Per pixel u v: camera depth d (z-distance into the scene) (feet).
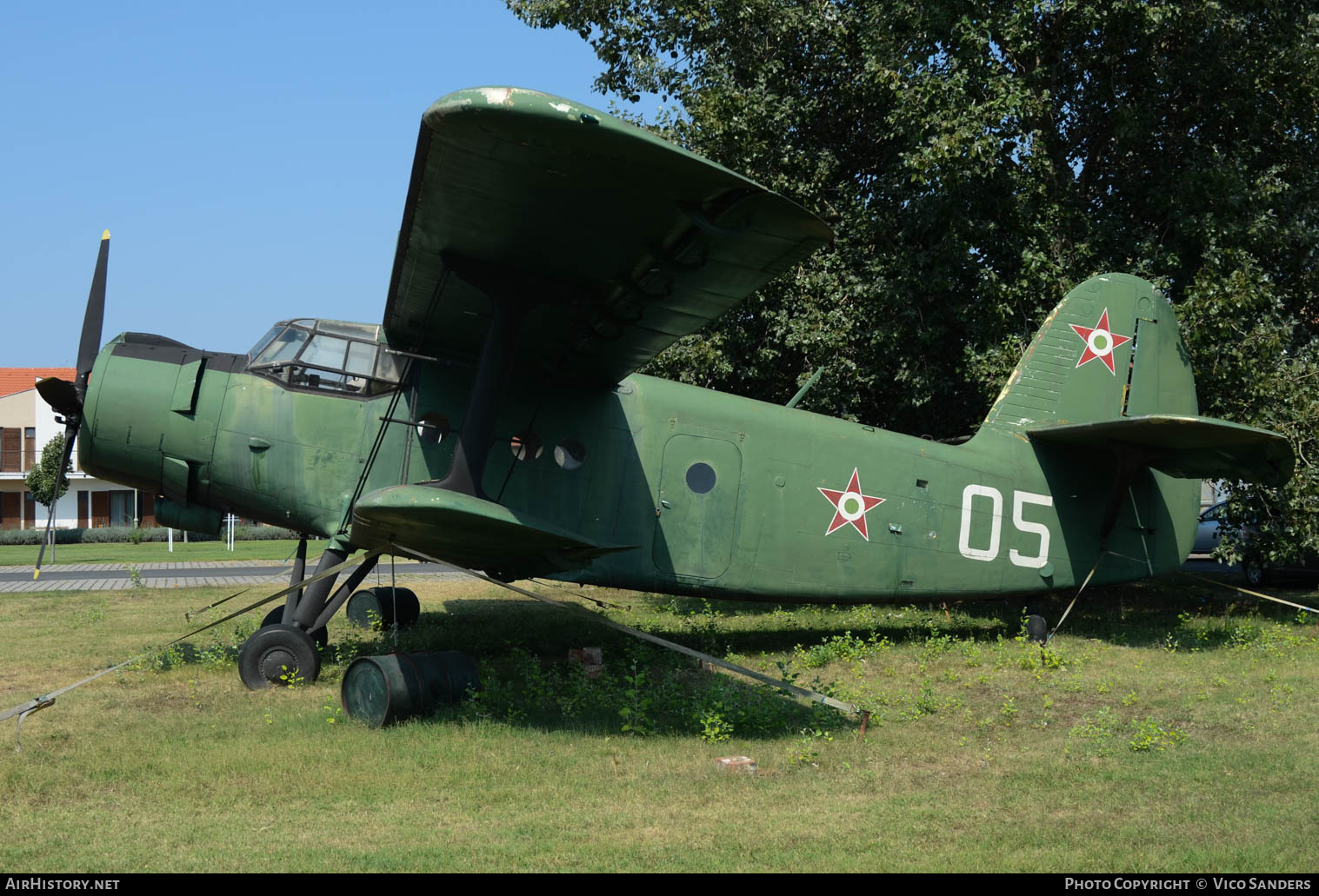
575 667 30.12
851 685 27.68
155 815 16.34
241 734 21.52
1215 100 44.65
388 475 29.32
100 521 151.94
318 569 28.71
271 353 29.58
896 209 45.55
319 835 15.39
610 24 50.80
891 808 16.81
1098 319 35.76
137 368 28.96
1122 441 32.53
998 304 41.81
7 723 22.54
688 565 31.58
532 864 14.16
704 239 22.49
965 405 47.06
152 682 27.27
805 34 47.44
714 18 48.14
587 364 30.32
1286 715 23.36
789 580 32.50
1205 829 15.62
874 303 44.45
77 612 42.86
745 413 32.53
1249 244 42.24
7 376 170.60
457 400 29.94
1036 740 21.68
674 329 27.55
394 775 18.54
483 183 20.54
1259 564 57.21
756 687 25.68
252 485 29.01
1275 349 39.91
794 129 47.78
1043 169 42.52
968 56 40.96
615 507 30.99
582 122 17.67
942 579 33.83
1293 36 42.65
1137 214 45.85
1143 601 48.67
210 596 49.44
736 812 16.66
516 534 22.94
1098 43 43.73
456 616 41.34
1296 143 45.21
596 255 23.70
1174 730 21.79
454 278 25.63
